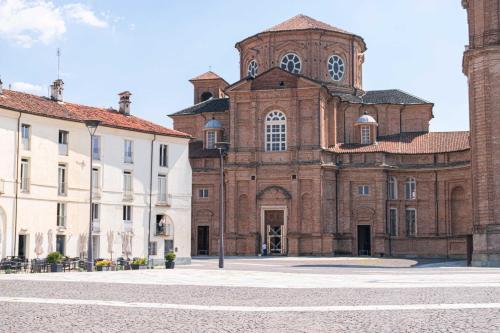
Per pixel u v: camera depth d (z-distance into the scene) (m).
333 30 87.19
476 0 55.22
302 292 25.72
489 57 53.75
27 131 52.56
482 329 15.63
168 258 49.19
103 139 58.09
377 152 78.75
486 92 53.62
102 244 57.22
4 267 43.47
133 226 59.72
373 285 28.92
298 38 86.44
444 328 15.88
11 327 16.36
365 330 15.71
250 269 46.41
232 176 79.56
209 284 29.98
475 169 54.56
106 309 20.02
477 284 28.59
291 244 76.44
